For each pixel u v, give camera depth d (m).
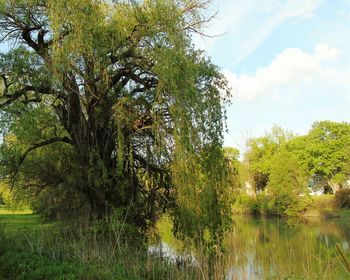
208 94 15.87
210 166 14.88
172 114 14.83
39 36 17.05
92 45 15.14
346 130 66.06
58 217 21.25
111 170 18.14
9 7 16.34
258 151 59.53
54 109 18.75
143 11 16.45
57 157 20.77
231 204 15.81
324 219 40.44
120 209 17.50
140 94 17.61
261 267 12.60
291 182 42.38
